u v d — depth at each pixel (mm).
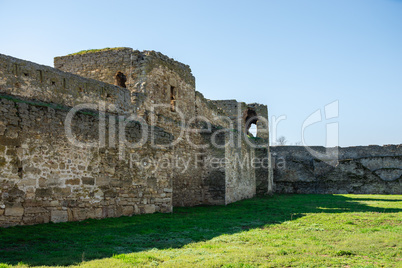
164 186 16031
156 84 19969
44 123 11312
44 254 7945
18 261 7262
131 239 9930
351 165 38031
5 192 10164
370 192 37094
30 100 11828
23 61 11805
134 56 19719
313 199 26016
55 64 21172
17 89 11531
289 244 9453
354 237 10359
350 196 30406
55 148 11555
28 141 10820
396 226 12320
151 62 19734
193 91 23844
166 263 7379
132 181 14336
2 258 7445
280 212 16609
